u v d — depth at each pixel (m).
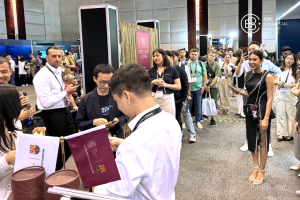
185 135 4.33
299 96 2.53
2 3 12.55
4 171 1.13
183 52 4.58
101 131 0.87
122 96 0.90
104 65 1.92
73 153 0.86
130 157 0.78
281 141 3.87
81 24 3.16
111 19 3.21
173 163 0.92
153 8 12.48
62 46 12.87
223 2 11.55
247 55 3.11
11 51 11.81
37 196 0.97
